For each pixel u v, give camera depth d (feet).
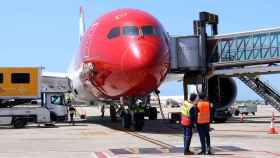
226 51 108.37
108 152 49.14
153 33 72.02
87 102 115.75
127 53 69.31
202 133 46.83
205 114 46.80
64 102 106.73
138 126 79.00
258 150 49.88
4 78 95.96
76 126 96.84
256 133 74.54
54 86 109.81
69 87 112.47
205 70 107.65
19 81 96.43
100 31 77.30
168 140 62.23
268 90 120.78
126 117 80.69
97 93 86.99
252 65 111.14
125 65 68.80
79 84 96.37
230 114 136.46
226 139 63.57
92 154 47.60
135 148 52.80
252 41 104.99
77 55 98.27
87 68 80.33
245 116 154.61
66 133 76.69
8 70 96.07
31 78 96.78
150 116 120.26
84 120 124.98
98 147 54.44
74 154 47.80
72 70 106.22
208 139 46.98
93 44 78.28
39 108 94.02
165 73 73.15
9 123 91.76
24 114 92.58
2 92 95.96
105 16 80.64
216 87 111.45
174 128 85.25
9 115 91.66
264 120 121.08
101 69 73.97
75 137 68.49
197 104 46.96
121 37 72.08
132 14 75.56
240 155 45.39
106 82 74.90
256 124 101.04
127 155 46.26
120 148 53.06
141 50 68.69
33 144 58.85
